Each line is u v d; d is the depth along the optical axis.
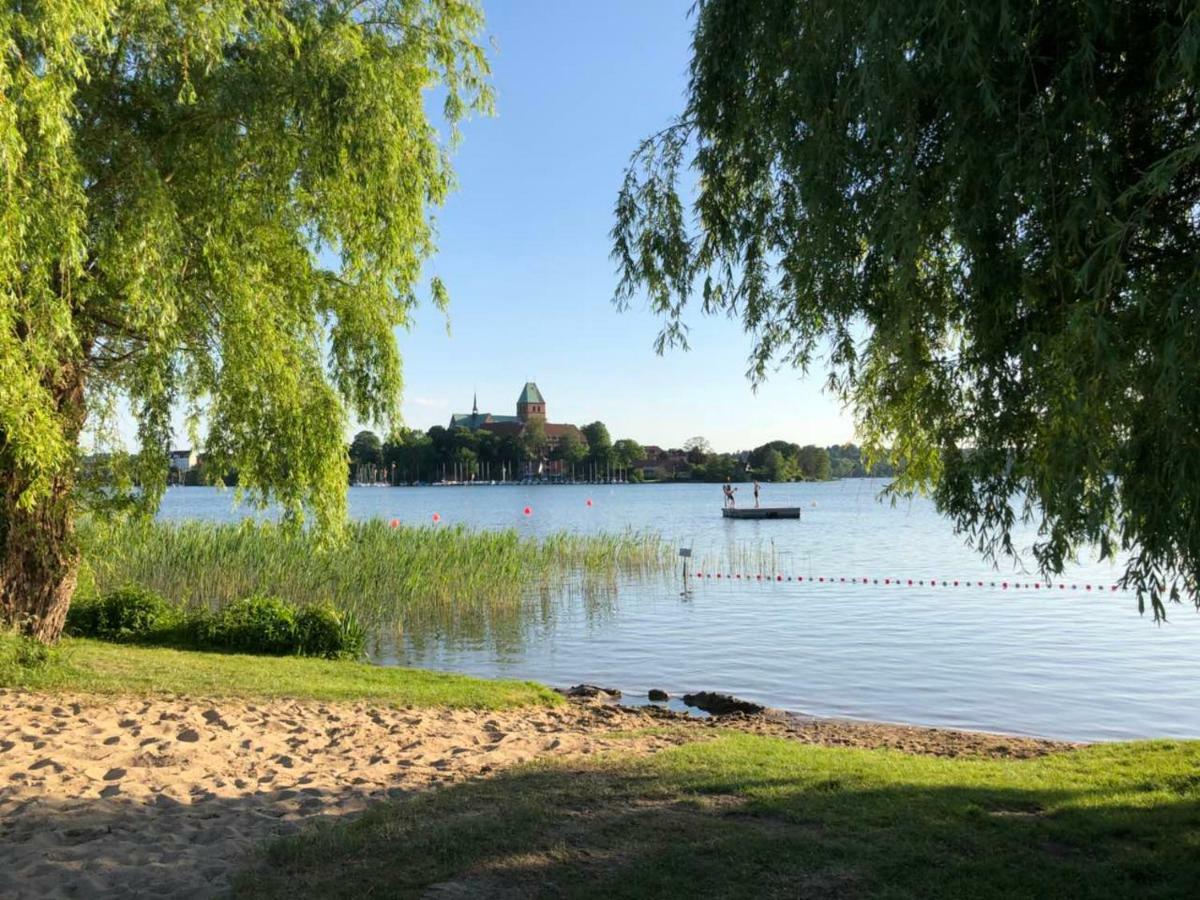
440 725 10.04
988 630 19.81
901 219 4.68
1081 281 3.94
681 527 60.38
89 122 10.20
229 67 10.60
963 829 5.82
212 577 22.50
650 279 7.03
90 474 12.63
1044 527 4.69
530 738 9.48
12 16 7.43
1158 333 3.97
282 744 8.65
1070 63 4.14
